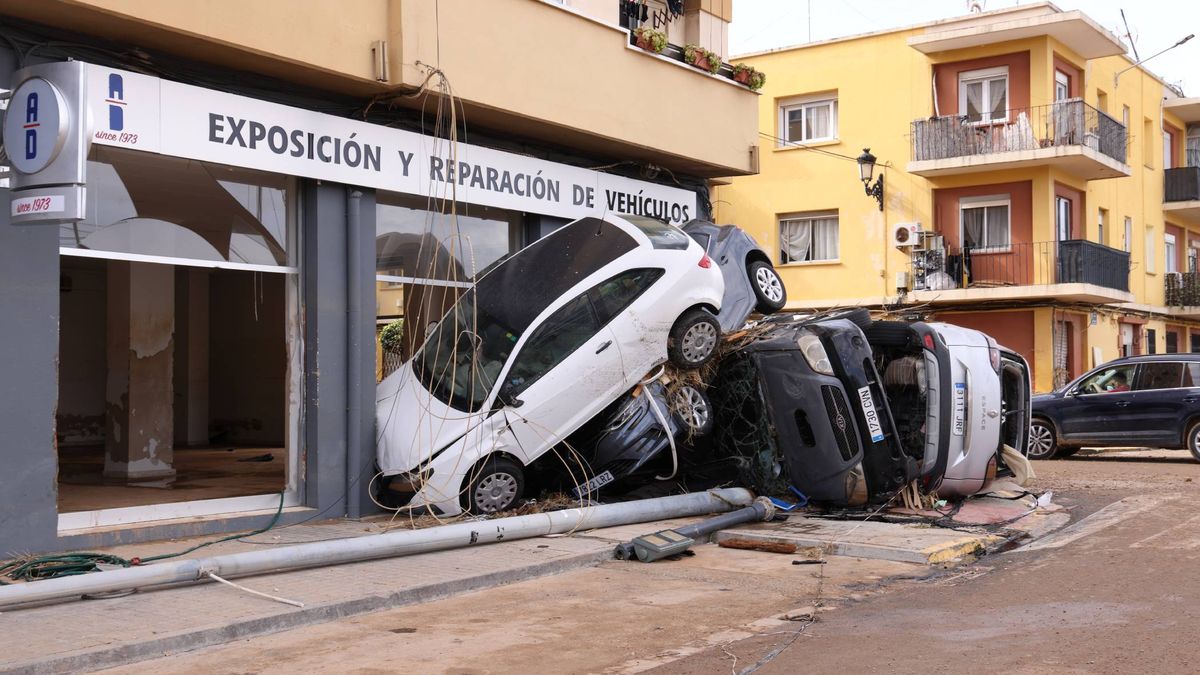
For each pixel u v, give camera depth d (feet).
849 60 97.91
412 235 40.24
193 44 31.60
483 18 39.22
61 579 23.32
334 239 36.81
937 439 37.45
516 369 35.24
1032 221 90.48
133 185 32.35
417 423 35.22
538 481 37.42
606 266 37.27
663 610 23.99
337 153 36.24
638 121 46.62
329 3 34.45
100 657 19.47
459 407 35.06
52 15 29.09
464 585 26.25
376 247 38.65
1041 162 88.84
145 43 31.48
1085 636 20.33
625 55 46.09
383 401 37.55
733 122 52.85
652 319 37.11
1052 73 90.33
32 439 28.99
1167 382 59.06
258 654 20.48
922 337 37.81
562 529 33.04
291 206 36.55
